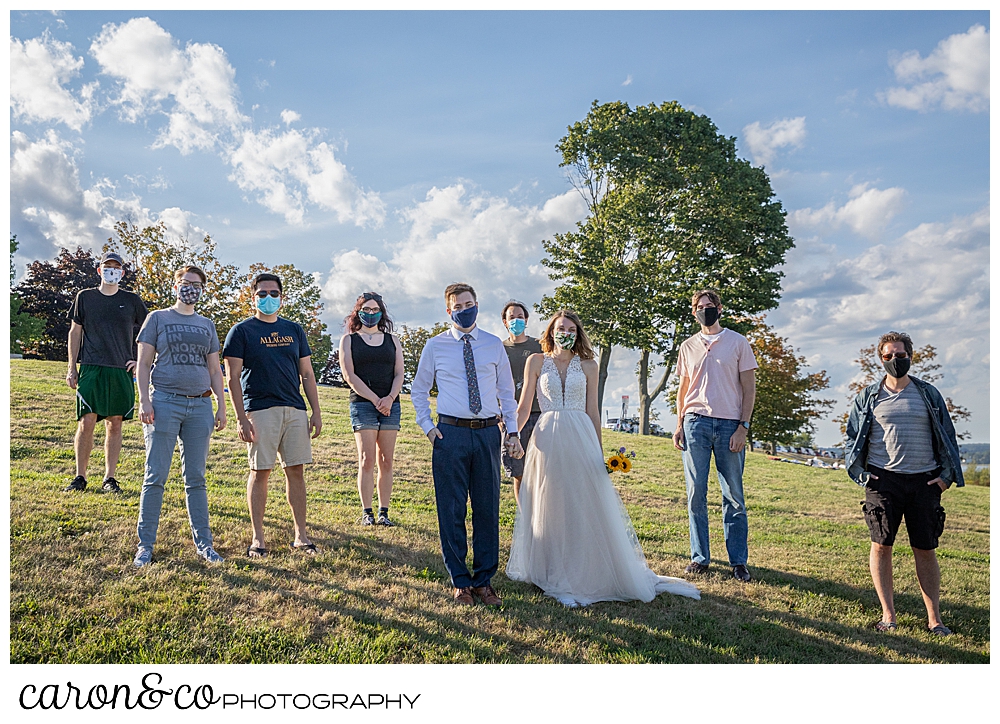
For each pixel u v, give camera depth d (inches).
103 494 246.5
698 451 231.3
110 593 167.2
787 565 247.3
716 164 978.7
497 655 157.3
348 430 485.1
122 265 262.5
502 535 258.8
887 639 180.7
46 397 440.1
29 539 189.0
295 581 185.2
